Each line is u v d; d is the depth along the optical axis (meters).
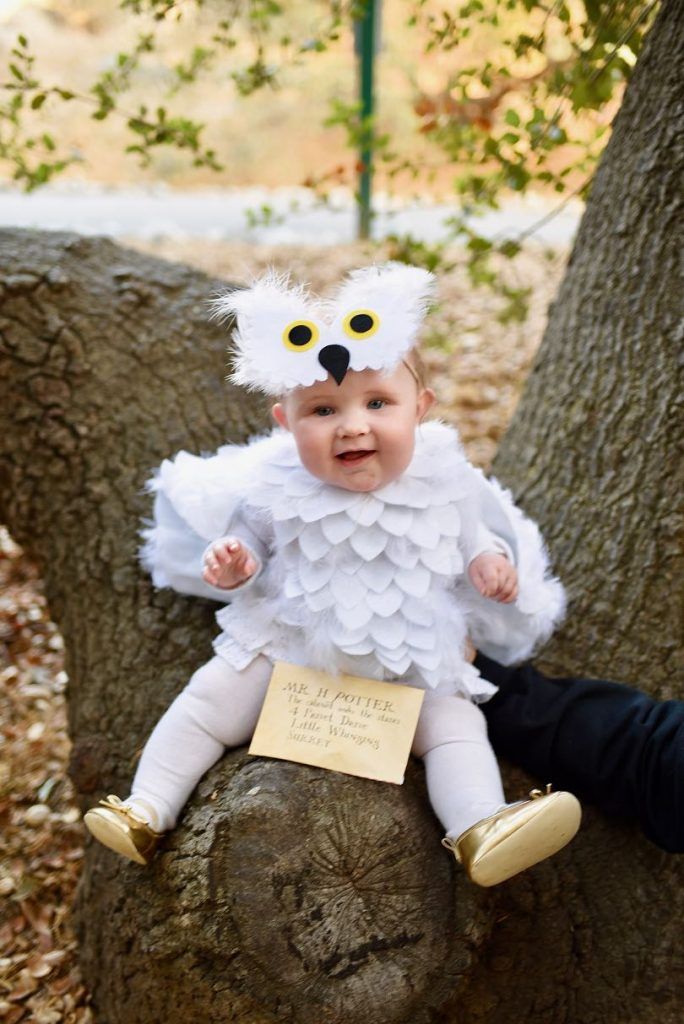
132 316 2.79
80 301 2.76
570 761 1.98
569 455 2.49
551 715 2.00
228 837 1.79
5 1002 2.25
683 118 2.35
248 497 1.99
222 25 3.37
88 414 2.63
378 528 1.91
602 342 2.51
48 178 3.25
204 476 2.06
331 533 1.90
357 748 1.87
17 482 2.64
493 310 5.34
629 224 2.47
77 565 2.50
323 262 5.88
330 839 1.78
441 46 3.18
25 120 8.76
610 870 2.00
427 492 1.95
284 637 1.98
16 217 6.79
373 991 1.71
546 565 2.16
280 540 1.96
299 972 1.72
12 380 2.64
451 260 5.91
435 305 2.65
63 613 2.51
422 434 2.04
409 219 6.71
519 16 3.57
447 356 4.98
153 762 1.92
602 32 2.67
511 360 4.93
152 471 2.54
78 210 7.06
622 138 2.53
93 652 2.38
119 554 2.45
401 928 1.76
